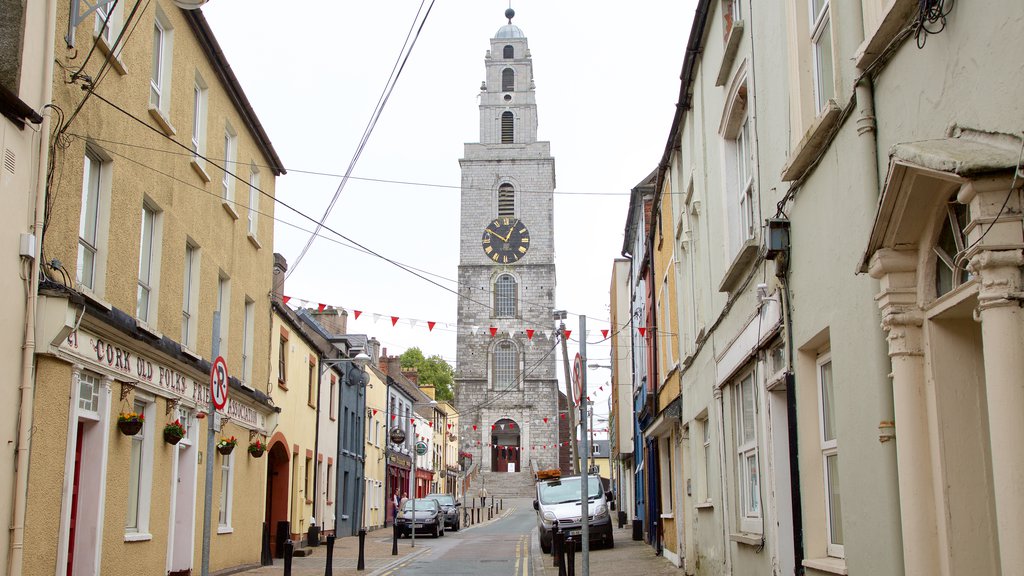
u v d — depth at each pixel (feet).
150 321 42.73
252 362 62.80
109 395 36.63
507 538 104.58
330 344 98.84
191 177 48.29
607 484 188.24
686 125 49.83
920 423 16.92
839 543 23.76
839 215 21.01
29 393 29.17
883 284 17.56
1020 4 12.66
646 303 84.43
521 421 259.60
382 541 99.96
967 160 13.06
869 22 18.63
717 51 39.11
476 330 123.44
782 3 26.48
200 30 48.26
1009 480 13.01
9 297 28.32
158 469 43.21
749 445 34.37
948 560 16.07
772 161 28.17
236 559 58.49
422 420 178.40
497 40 280.10
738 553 36.27
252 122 60.18
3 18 28.60
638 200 87.61
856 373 20.07
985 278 13.56
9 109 27.81
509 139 275.39
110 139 36.78
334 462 101.40
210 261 52.21
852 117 19.89
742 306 33.96
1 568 27.61
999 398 13.24
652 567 58.85
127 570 39.06
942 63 15.35
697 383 48.85
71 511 34.99
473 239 267.59
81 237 35.17
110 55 35.01
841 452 21.47
